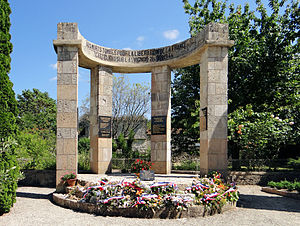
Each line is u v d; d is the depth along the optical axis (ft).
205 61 31.09
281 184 32.86
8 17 24.04
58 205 24.56
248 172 38.42
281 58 45.47
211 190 22.68
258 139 38.93
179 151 52.85
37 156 41.78
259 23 48.21
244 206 24.77
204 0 51.44
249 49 46.11
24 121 81.25
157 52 37.60
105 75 37.29
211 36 30.40
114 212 20.81
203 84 31.65
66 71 29.71
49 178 36.73
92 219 19.81
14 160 22.94
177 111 53.26
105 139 36.47
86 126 94.02
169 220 19.71
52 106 100.53
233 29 46.57
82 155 45.09
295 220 20.03
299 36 44.04
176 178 28.35
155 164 36.40
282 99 45.50
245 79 46.09
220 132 29.53
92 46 35.45
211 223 19.02
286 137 39.50
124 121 85.92
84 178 28.12
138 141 87.30
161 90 37.29
